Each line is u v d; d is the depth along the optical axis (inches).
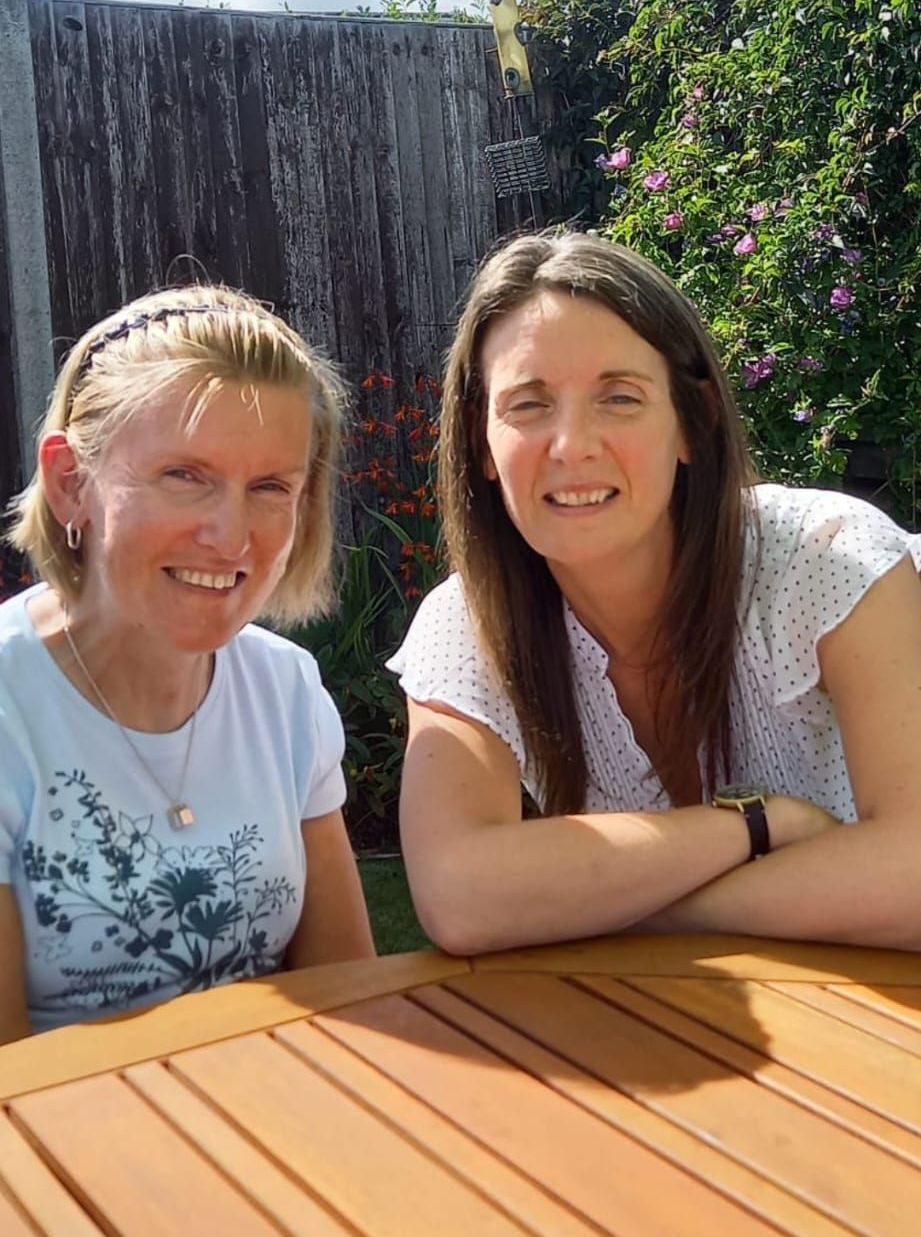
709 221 148.2
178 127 162.4
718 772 66.0
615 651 65.9
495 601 63.4
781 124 149.6
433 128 174.2
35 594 58.6
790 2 144.8
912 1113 36.0
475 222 177.5
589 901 50.0
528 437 57.4
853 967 46.9
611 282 57.2
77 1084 38.5
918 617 57.8
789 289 139.1
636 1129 35.2
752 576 61.2
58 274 159.2
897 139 140.3
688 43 165.3
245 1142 35.0
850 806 63.1
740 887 50.8
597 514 57.6
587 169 182.7
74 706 53.9
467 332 61.0
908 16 134.3
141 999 54.4
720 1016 42.5
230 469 50.8
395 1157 34.0
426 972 47.1
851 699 56.9
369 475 164.1
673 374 59.0
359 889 64.6
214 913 55.4
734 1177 32.8
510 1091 37.5
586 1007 43.5
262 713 59.2
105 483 51.4
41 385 159.0
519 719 62.6
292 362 53.4
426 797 56.7
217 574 51.4
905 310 137.1
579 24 179.8
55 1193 32.9
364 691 145.1
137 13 159.3
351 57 169.2
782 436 140.4
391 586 164.9
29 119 156.2
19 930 52.5
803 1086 37.6
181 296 55.3
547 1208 31.5
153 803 54.6
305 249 169.3
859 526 60.1
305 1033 41.8
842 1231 30.6
